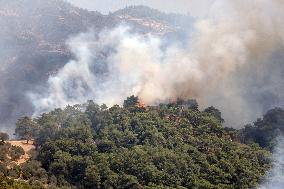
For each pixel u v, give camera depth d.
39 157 195.00
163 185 176.12
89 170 178.25
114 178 175.50
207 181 179.62
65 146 194.88
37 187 161.62
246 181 182.25
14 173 178.00
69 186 179.25
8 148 196.12
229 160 193.75
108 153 196.62
